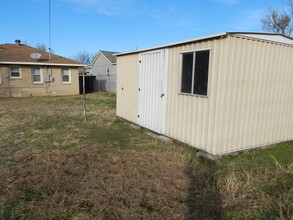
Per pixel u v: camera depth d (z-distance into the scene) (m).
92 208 3.20
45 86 20.28
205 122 5.27
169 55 6.32
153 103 7.10
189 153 5.39
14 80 18.80
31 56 19.75
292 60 5.96
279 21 24.73
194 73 5.51
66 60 21.81
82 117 9.86
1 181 3.90
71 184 3.80
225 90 4.95
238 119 5.27
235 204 3.27
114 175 4.14
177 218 3.00
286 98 6.07
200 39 5.19
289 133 6.38
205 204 3.29
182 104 5.95
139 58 7.68
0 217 3.03
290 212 3.14
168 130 6.53
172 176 4.16
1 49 20.83
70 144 6.12
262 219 3.04
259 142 5.76
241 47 4.99
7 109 12.10
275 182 4.00
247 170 4.46
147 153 5.39
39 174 4.16
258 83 5.43
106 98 18.47
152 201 3.35
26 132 7.27
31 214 3.09
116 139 6.66
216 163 4.84
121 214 3.09
